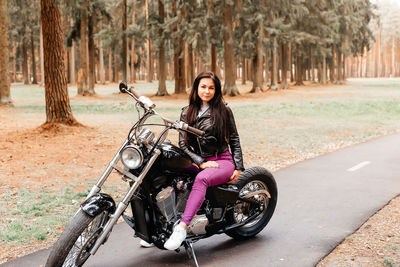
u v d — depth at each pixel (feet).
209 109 14.60
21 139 43.86
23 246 15.99
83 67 132.05
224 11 122.01
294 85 195.62
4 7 87.81
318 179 26.48
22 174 29.12
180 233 13.04
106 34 141.49
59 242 11.72
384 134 52.49
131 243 16.10
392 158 33.94
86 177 28.53
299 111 84.12
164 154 13.05
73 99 118.83
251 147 41.83
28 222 18.83
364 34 208.74
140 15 193.36
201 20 118.11
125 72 148.97
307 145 43.29
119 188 25.25
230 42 126.11
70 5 59.52
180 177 13.91
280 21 142.41
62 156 35.94
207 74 14.52
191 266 14.02
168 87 192.24
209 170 13.97
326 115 77.92
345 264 13.96
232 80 128.47
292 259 14.44
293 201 21.49
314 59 211.20
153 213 13.37
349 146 41.14
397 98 119.14
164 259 14.61
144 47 253.03
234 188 15.02
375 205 20.52
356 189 23.81
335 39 187.83
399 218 18.56
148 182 13.02
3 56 87.97
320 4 168.14
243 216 16.29
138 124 13.20
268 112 81.87
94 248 12.37
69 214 19.97
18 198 22.82
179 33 124.06
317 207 20.38
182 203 14.10
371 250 15.05
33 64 249.75
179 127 12.87
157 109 88.58
